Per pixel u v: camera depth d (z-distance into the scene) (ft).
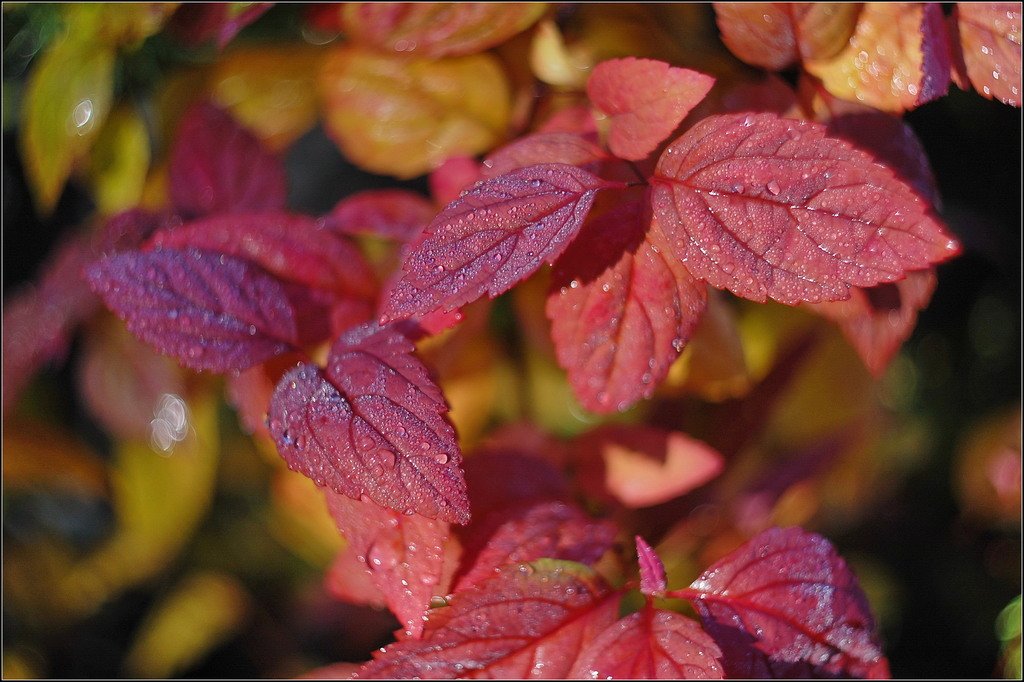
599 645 1.04
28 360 1.18
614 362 1.04
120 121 1.21
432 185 1.14
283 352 1.07
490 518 1.08
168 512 1.26
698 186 1.03
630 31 1.16
